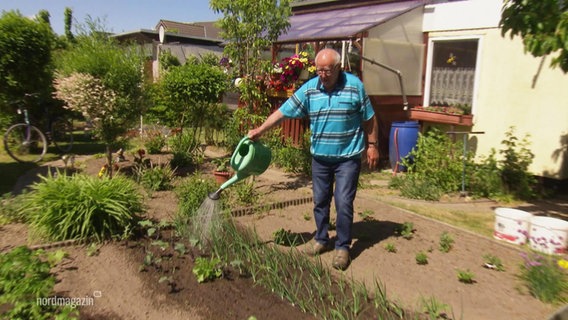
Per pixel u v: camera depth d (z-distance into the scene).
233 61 8.04
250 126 8.62
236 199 6.30
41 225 4.70
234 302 3.63
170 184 7.06
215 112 11.20
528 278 4.00
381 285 4.03
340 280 4.02
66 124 11.19
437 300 3.77
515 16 5.34
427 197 7.09
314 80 4.42
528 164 7.44
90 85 6.86
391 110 9.41
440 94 9.47
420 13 9.42
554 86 7.51
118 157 9.13
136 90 7.37
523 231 5.07
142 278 3.99
